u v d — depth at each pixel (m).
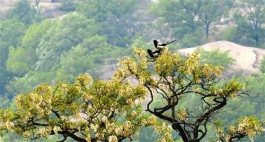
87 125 52.91
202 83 52.34
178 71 52.38
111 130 52.44
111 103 52.88
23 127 52.47
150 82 52.62
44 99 52.12
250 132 51.09
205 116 52.44
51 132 52.62
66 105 52.84
